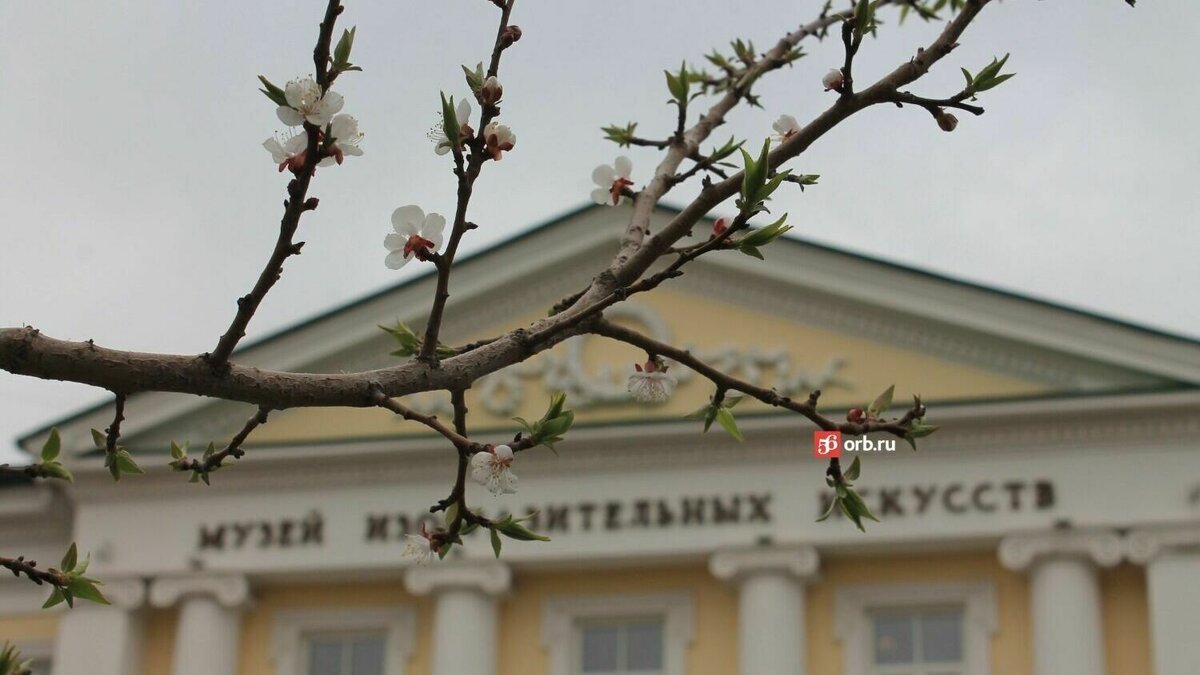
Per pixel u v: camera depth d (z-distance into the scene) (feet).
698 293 78.84
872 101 21.25
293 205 16.78
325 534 77.82
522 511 76.02
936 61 21.39
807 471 74.59
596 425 75.51
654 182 25.09
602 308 19.71
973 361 76.02
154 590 78.07
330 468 78.59
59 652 78.02
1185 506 71.46
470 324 80.43
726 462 75.25
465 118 18.15
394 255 18.47
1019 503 72.49
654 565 76.07
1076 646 70.18
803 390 76.48
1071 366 75.00
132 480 79.46
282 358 80.64
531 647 76.64
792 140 21.18
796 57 29.81
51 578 20.67
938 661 73.87
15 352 16.83
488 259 79.87
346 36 16.65
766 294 78.18
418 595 77.61
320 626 78.59
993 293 75.46
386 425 79.56
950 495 73.10
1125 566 72.59
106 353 17.11
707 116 28.09
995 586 73.72
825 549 74.02
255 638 78.79
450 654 75.20
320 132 16.66
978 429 73.46
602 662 76.69
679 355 20.56
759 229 19.48
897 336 76.74
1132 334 73.92
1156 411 72.54
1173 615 69.87
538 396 77.97
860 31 21.01
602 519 75.36
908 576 74.64
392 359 80.48
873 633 74.74
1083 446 72.84
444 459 77.77
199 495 79.36
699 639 75.56
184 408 80.02
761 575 73.56
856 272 76.79
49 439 21.52
